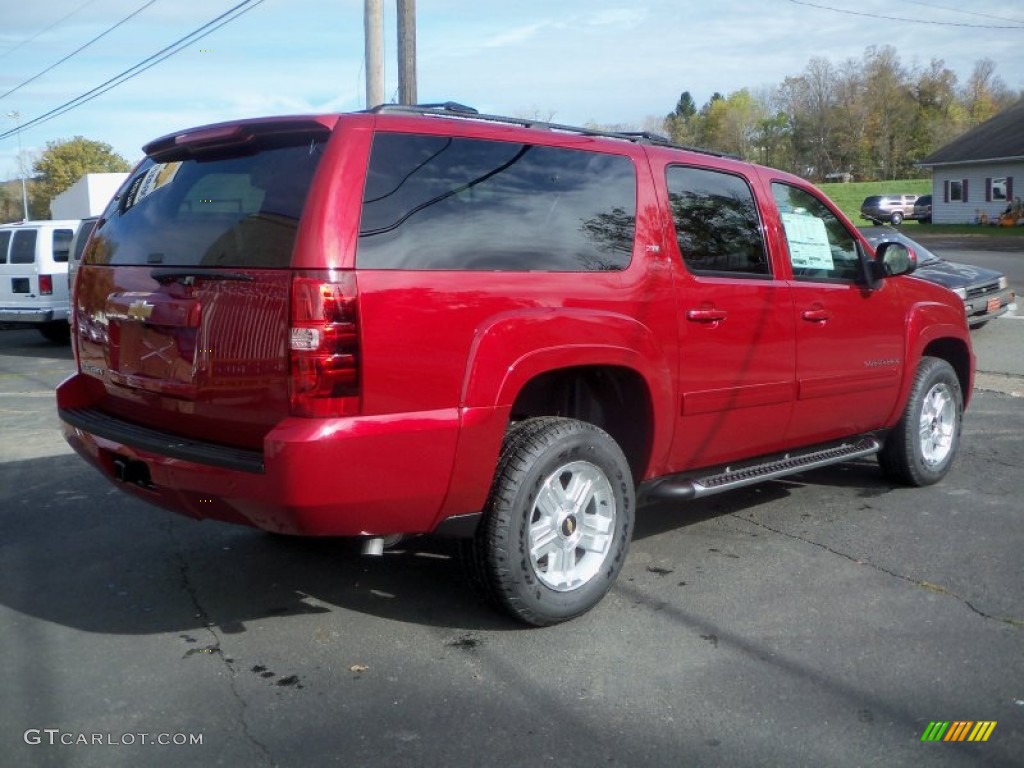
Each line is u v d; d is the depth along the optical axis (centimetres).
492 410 390
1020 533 562
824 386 555
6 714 358
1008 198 4478
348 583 488
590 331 425
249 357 370
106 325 446
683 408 475
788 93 8419
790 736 342
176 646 417
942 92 8231
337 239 358
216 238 396
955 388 667
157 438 407
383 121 384
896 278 613
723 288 491
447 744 337
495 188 412
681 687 378
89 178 3206
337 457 354
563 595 428
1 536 568
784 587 481
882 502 627
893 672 390
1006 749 335
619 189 459
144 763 326
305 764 326
